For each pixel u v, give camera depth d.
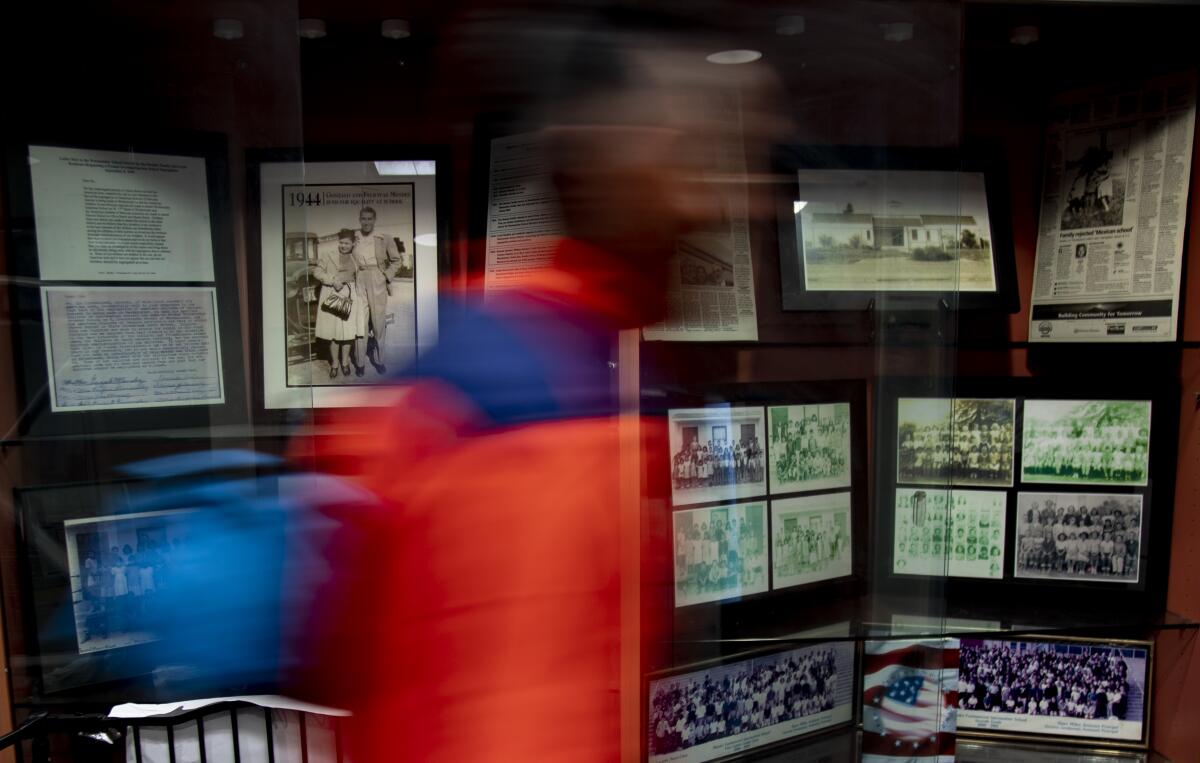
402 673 0.80
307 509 1.00
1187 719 1.16
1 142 0.97
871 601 1.20
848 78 1.14
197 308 1.06
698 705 1.12
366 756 0.83
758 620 1.15
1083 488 1.22
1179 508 1.18
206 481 1.02
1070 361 1.26
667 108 1.08
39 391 1.00
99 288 1.02
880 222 1.19
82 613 1.00
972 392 1.24
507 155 1.07
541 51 1.07
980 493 1.24
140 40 1.02
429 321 1.09
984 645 1.24
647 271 1.02
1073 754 1.22
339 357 1.09
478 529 0.78
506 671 0.79
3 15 0.96
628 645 1.00
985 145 1.24
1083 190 1.21
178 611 0.99
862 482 1.20
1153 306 1.15
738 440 1.14
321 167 1.09
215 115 1.06
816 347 1.19
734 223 1.13
